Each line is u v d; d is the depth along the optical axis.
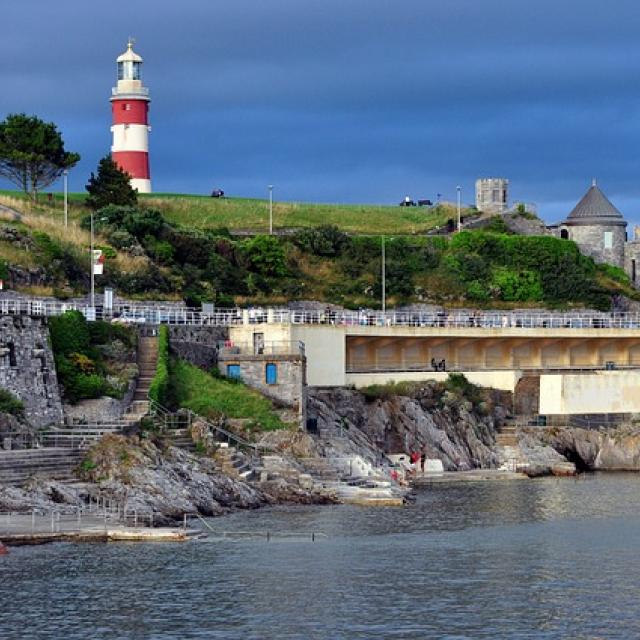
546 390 177.50
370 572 102.44
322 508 130.00
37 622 89.31
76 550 106.69
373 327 176.62
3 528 109.56
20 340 137.50
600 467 174.62
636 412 179.75
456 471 163.38
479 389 179.50
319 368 167.00
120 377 145.75
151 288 188.75
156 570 101.25
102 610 91.62
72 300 172.88
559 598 96.00
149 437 132.88
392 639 87.12
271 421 147.12
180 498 122.31
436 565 105.19
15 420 129.88
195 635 87.50
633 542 114.94
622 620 91.12
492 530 120.25
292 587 97.75
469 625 89.88
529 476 162.12
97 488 119.94
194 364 154.38
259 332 162.00
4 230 179.25
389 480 143.75
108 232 199.62
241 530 116.69
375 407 165.12
